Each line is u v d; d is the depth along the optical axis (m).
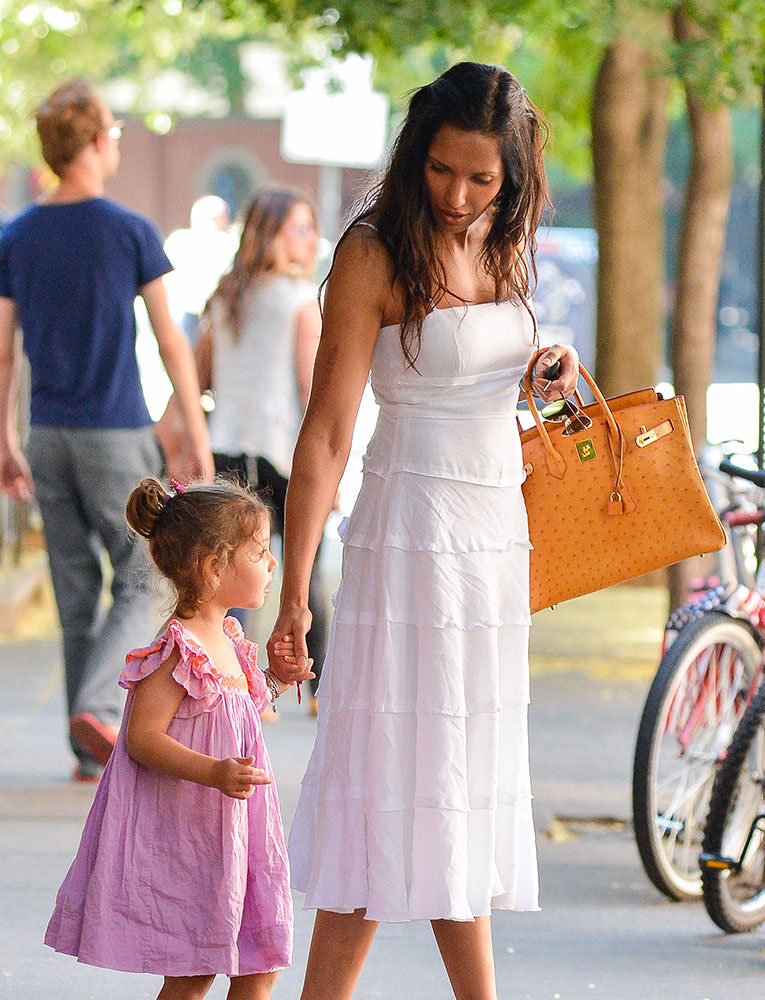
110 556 18.73
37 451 18.69
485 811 9.93
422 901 9.71
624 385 39.41
